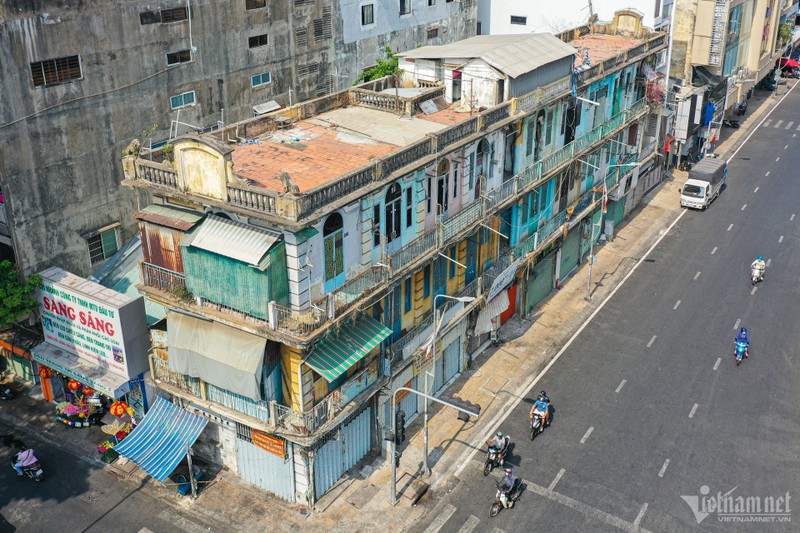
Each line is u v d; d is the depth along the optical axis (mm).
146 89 36312
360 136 33406
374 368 31094
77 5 32438
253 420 28266
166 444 29969
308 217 25016
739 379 38375
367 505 30156
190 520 29328
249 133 33000
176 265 28234
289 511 29781
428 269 33312
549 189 42406
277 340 26219
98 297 31094
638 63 50594
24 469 30828
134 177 28203
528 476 31891
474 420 35094
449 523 29516
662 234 54344
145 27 35531
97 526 28953
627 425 35000
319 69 46656
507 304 39562
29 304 32594
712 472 32188
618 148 51312
